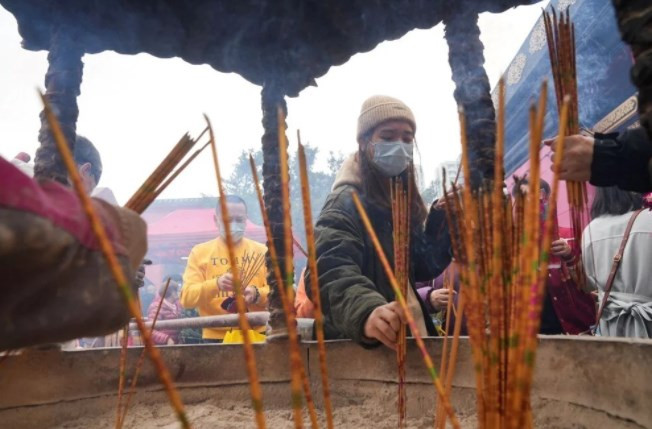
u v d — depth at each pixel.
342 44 2.26
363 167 1.98
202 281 3.08
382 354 1.79
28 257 0.51
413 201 2.07
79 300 0.58
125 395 1.78
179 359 1.88
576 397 1.21
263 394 1.87
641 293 2.09
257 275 3.05
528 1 1.86
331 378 1.87
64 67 1.86
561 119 0.47
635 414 1.01
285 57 2.23
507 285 0.61
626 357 1.04
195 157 0.98
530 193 0.50
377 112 1.96
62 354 1.63
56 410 1.60
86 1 1.89
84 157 2.30
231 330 2.88
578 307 2.20
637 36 0.85
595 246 2.24
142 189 0.96
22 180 0.51
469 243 0.60
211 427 1.54
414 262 2.09
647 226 2.10
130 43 2.12
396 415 1.61
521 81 4.77
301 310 2.48
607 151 1.26
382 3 2.11
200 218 8.92
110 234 0.65
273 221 2.05
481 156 1.68
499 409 0.56
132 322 2.82
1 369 1.49
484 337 0.59
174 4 2.05
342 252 1.81
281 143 0.56
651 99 0.85
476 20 1.80
